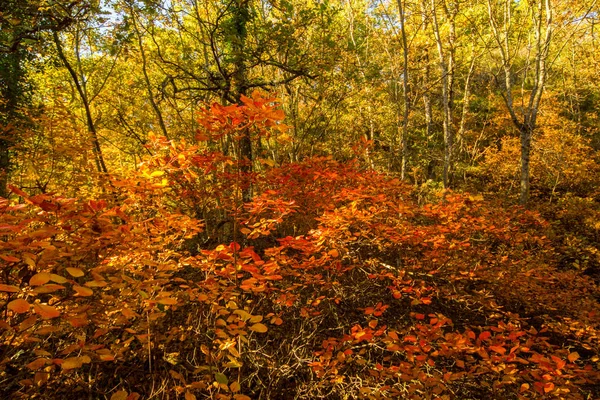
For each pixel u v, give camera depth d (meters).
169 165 2.52
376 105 12.34
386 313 4.03
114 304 2.20
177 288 3.51
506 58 9.57
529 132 8.67
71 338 2.40
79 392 2.32
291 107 7.58
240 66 5.78
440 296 4.58
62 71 7.77
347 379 2.97
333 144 10.82
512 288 4.89
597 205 11.14
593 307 5.02
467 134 15.73
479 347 2.45
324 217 3.51
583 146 13.41
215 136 2.11
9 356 2.09
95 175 3.77
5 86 6.36
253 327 1.85
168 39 6.87
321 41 6.06
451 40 10.66
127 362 2.67
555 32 9.54
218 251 2.33
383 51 12.47
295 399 2.67
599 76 14.99
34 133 4.19
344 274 4.33
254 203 2.75
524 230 6.89
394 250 4.65
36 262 1.39
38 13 3.96
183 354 2.80
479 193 12.17
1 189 4.74
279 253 2.90
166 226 2.64
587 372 2.21
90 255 1.92
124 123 7.16
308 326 3.47
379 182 4.93
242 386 2.74
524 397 2.21
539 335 4.60
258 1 7.17
